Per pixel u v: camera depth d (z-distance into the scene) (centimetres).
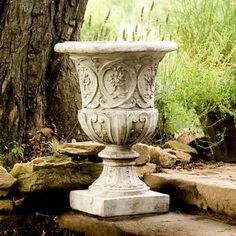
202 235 477
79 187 557
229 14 691
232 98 626
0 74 602
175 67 678
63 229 541
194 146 666
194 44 677
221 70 634
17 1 603
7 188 535
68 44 521
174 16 716
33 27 610
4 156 593
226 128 629
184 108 644
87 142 586
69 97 645
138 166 587
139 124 517
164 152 609
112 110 514
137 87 515
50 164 546
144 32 837
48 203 553
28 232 544
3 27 604
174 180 557
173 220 519
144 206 530
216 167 618
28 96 617
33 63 615
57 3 627
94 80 518
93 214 526
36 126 621
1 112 601
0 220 534
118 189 525
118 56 503
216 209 520
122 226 502
